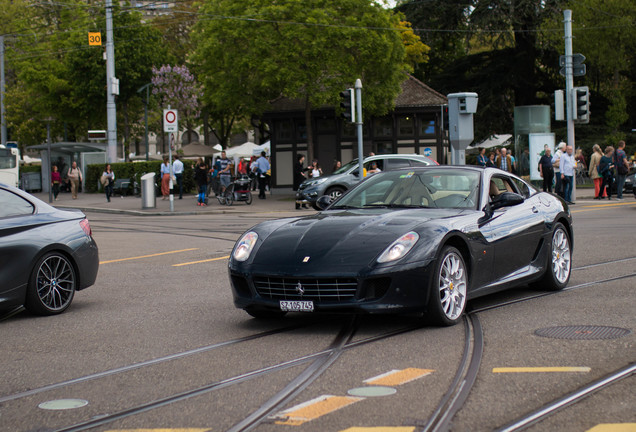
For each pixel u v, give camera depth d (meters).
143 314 7.65
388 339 6.09
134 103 53.22
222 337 6.40
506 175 8.23
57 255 7.95
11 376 5.30
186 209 26.78
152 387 4.87
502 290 7.75
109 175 33.19
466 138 21.75
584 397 4.30
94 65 48.47
